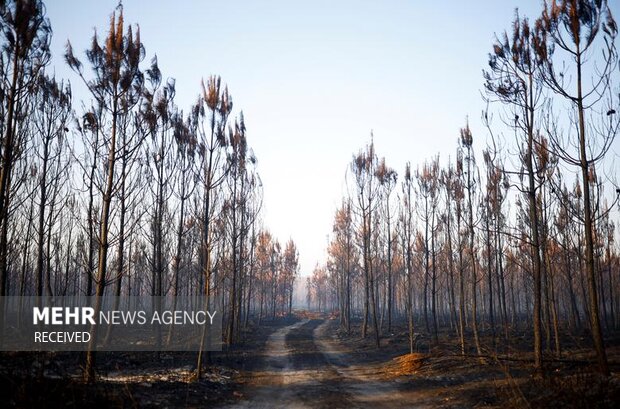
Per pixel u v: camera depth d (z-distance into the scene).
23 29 10.34
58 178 18.80
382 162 31.59
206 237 16.27
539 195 18.22
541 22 12.85
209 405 11.71
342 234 46.50
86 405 8.82
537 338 13.55
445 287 46.69
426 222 27.66
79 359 15.25
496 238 27.06
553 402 9.81
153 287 23.14
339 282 60.59
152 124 13.20
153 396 11.46
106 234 11.81
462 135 21.53
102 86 12.16
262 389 15.02
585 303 29.11
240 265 30.56
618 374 11.25
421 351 24.45
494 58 14.74
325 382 16.64
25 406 7.78
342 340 35.72
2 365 10.40
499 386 12.95
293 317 68.94
